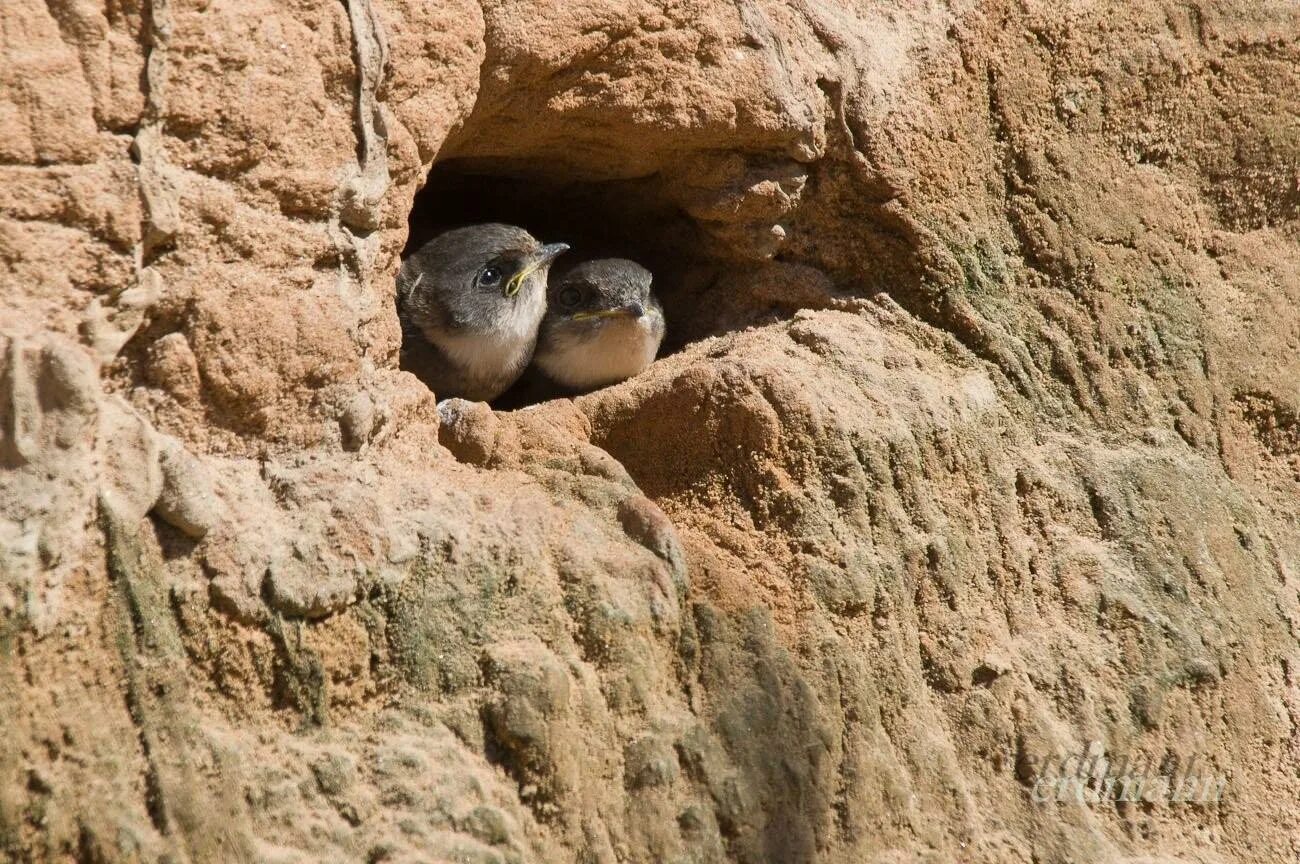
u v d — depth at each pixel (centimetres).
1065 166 971
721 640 735
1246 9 1023
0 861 551
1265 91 1023
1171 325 978
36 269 590
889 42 949
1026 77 970
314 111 688
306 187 682
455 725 656
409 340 999
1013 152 964
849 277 956
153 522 615
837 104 929
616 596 708
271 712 629
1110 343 958
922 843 758
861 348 898
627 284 1005
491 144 874
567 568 706
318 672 636
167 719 600
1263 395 991
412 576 670
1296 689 907
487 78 817
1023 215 959
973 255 945
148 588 605
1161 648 868
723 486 822
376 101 716
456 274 995
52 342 585
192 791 596
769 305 977
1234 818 848
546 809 659
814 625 773
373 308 712
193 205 641
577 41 838
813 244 956
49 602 575
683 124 883
